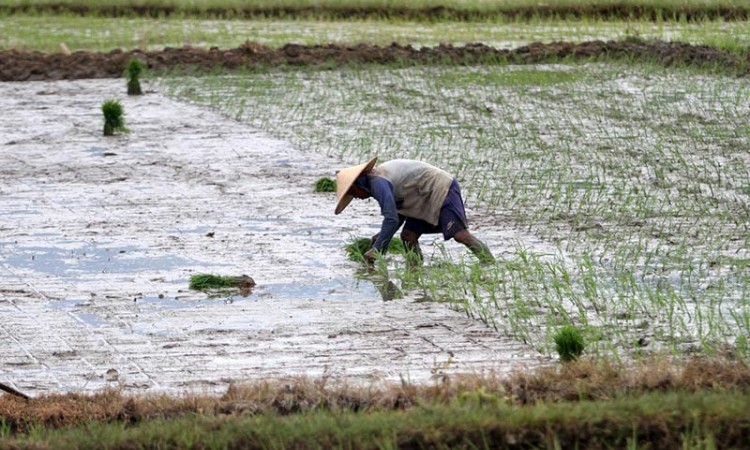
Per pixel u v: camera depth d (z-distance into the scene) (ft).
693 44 320.91
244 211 160.86
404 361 99.71
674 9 398.01
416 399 83.76
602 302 115.65
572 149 197.57
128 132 225.15
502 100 248.32
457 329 109.19
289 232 148.87
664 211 155.33
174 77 298.35
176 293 122.31
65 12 426.10
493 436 75.31
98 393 89.30
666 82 266.36
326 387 89.35
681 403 76.95
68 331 109.91
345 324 110.93
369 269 131.13
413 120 228.63
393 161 133.39
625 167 182.50
